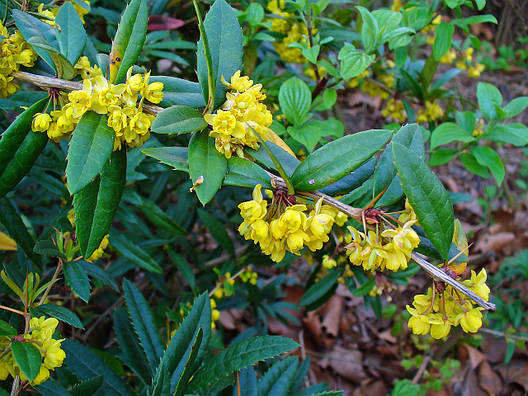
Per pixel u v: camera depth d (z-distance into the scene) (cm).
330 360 82
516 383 80
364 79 65
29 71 35
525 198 107
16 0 38
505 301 85
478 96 54
